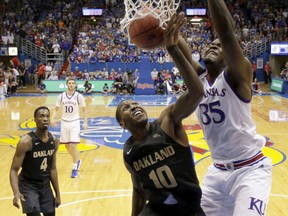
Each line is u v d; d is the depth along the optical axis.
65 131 8.04
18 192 4.50
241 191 3.50
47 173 4.80
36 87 26.86
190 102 2.87
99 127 13.45
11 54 27.58
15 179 4.55
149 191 3.18
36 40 28.45
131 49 26.69
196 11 31.22
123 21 2.79
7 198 6.70
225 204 3.77
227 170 3.68
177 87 23.67
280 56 27.95
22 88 27.02
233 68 3.22
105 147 10.63
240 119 3.50
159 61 24.86
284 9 31.88
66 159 9.48
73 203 6.44
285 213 5.87
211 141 3.71
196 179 3.14
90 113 16.48
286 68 25.11
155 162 3.03
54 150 4.86
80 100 8.20
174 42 2.68
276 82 24.28
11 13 31.03
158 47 2.84
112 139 11.59
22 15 31.30
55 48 27.94
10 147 10.72
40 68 25.92
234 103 3.45
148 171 3.07
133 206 3.53
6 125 13.93
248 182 3.49
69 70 26.00
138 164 3.10
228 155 3.63
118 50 26.50
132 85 24.00
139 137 3.12
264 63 28.12
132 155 3.09
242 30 29.19
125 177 7.91
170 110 3.02
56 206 4.91
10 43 27.91
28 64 28.56
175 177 3.02
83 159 9.41
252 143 3.59
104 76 24.78
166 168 3.01
